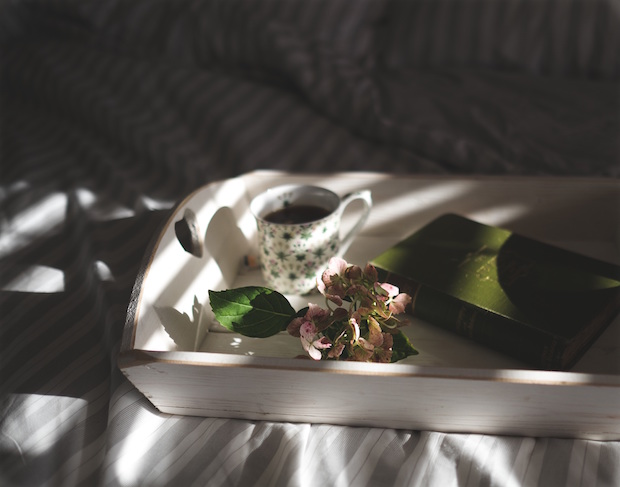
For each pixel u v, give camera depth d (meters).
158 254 0.66
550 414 0.58
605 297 0.66
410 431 0.62
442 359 0.66
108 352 0.71
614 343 0.66
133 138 1.09
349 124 1.10
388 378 0.56
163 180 1.03
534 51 1.24
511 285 0.67
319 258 0.71
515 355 0.65
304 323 0.61
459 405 0.58
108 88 1.24
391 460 0.60
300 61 1.18
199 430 0.62
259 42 1.25
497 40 1.25
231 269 0.77
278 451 0.60
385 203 0.80
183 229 0.75
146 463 0.60
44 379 0.70
